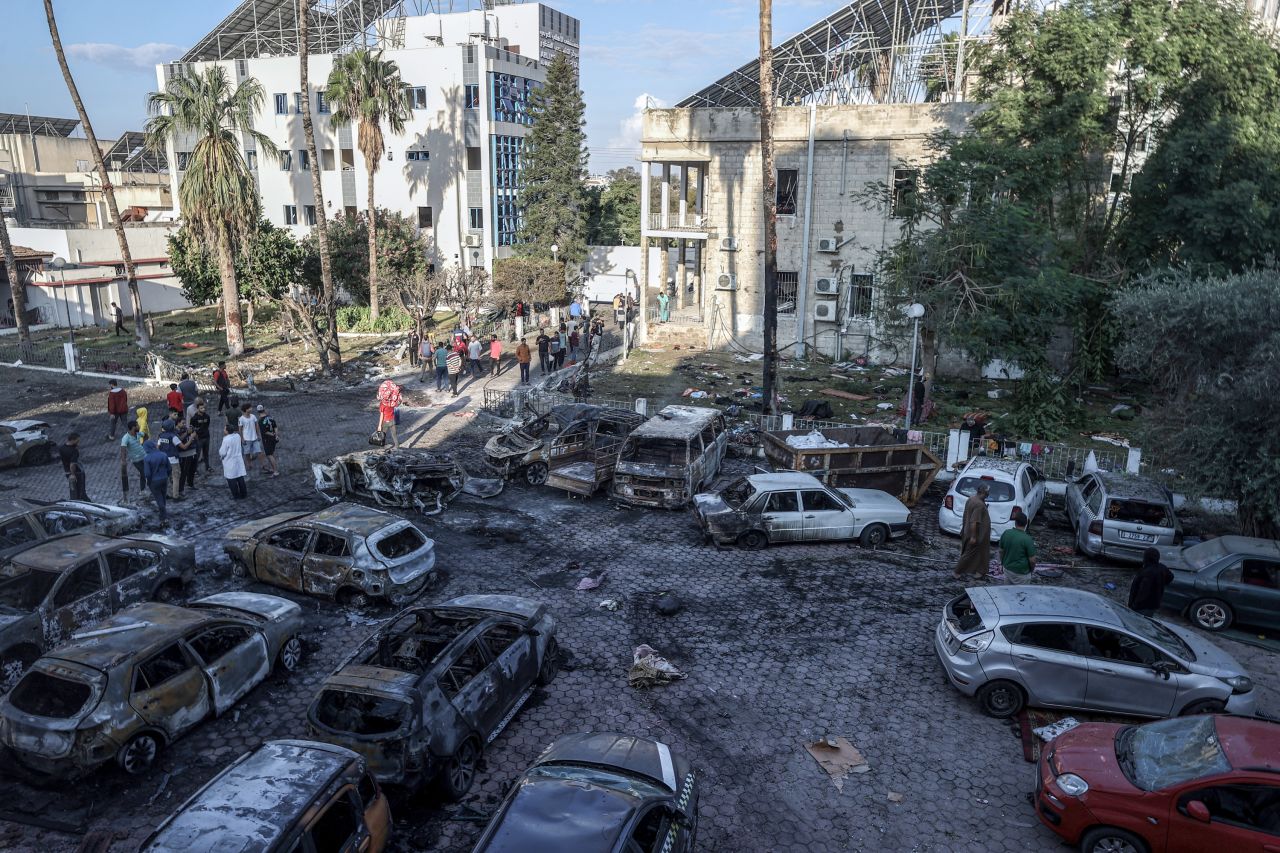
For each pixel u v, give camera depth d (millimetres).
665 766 7805
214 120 32031
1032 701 10211
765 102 21062
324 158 54094
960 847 8094
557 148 50562
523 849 6305
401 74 51188
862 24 40469
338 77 40125
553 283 47062
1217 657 10195
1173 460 15180
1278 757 7504
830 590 13984
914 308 21234
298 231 55875
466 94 50594
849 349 32469
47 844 7910
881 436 19844
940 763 9398
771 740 9750
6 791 8703
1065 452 19766
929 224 29250
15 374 30453
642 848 6609
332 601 13008
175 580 12602
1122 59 25719
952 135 25688
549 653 10852
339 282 43469
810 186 31516
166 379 29391
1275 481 13703
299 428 23359
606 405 23766
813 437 19234
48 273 41188
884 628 12641
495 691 9359
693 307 41250
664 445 18188
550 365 31250
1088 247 27156
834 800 8727
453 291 41656
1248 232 22797
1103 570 15109
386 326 40156
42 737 8445
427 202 52562
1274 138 24562
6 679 10258
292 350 35469
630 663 11445
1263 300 13828
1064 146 24578
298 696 10586
